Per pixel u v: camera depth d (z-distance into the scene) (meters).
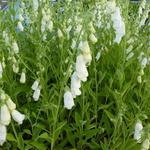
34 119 0.61
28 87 0.64
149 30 0.76
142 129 0.48
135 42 0.69
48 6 0.73
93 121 0.63
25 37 0.77
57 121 0.57
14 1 0.85
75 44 0.57
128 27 0.66
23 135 0.61
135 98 0.66
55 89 0.62
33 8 0.75
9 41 0.64
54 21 0.76
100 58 0.69
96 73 0.64
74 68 0.45
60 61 0.65
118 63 0.64
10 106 0.41
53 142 0.54
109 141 0.56
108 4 0.67
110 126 0.61
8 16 0.79
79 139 0.58
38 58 0.61
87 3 0.81
